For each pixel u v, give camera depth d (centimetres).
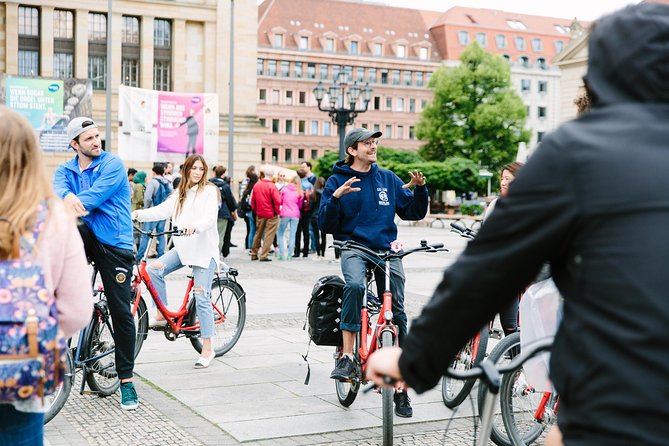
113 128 4344
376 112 10362
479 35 10681
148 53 4434
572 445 180
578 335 178
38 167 270
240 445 543
